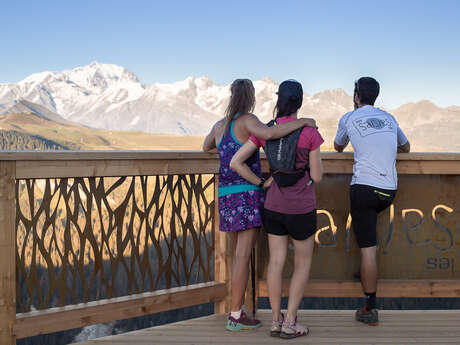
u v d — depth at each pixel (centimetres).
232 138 287
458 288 355
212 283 339
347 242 357
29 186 267
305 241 284
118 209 297
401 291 353
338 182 356
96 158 280
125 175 295
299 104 274
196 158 320
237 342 288
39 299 276
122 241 301
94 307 288
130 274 305
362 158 304
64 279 283
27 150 264
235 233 308
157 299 310
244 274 299
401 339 295
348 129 311
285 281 355
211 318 330
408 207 354
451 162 344
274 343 287
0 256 258
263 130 268
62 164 272
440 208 356
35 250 273
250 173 279
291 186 274
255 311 341
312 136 266
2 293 260
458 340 294
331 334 302
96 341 290
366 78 315
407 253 356
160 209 313
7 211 259
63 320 278
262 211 292
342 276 359
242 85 284
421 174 353
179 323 321
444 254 357
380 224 355
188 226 328
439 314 342
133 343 287
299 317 336
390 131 303
